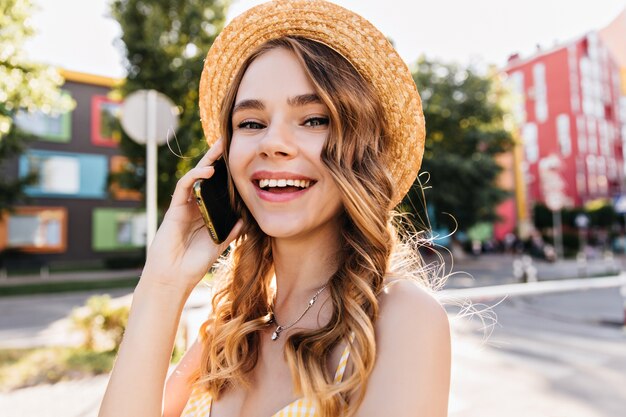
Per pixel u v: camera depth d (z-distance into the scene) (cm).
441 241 2591
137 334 117
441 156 2120
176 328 123
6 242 2247
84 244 2417
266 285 146
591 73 3488
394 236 130
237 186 127
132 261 2106
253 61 127
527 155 3728
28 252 2273
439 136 2238
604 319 862
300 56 117
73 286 1405
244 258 146
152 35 1600
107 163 2469
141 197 1822
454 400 421
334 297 114
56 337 693
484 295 1191
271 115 118
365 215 115
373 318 104
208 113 157
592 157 3619
